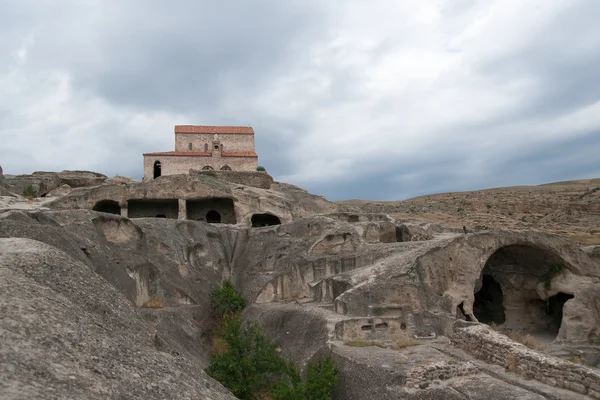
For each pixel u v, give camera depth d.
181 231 35.12
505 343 17.00
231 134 72.06
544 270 32.16
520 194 103.75
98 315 11.50
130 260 28.70
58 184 56.88
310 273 31.98
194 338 25.42
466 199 103.81
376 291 24.61
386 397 15.31
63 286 11.64
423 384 15.17
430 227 41.91
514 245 31.55
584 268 30.73
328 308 26.11
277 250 35.25
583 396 13.70
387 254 29.80
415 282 25.16
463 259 27.98
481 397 13.76
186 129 71.38
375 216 42.91
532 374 15.43
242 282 34.28
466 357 18.09
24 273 11.29
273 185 54.28
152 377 9.82
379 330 22.94
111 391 8.41
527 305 33.88
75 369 8.45
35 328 8.91
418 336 23.52
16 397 6.79
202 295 31.31
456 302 26.73
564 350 27.48
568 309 29.50
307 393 17.00
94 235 27.34
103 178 60.78
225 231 38.34
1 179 46.66
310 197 51.62
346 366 17.95
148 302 27.86
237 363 19.47
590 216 71.69
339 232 34.00
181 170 64.00
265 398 20.02
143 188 44.62
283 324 25.80
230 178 52.47
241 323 29.27
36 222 23.89
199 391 10.60
